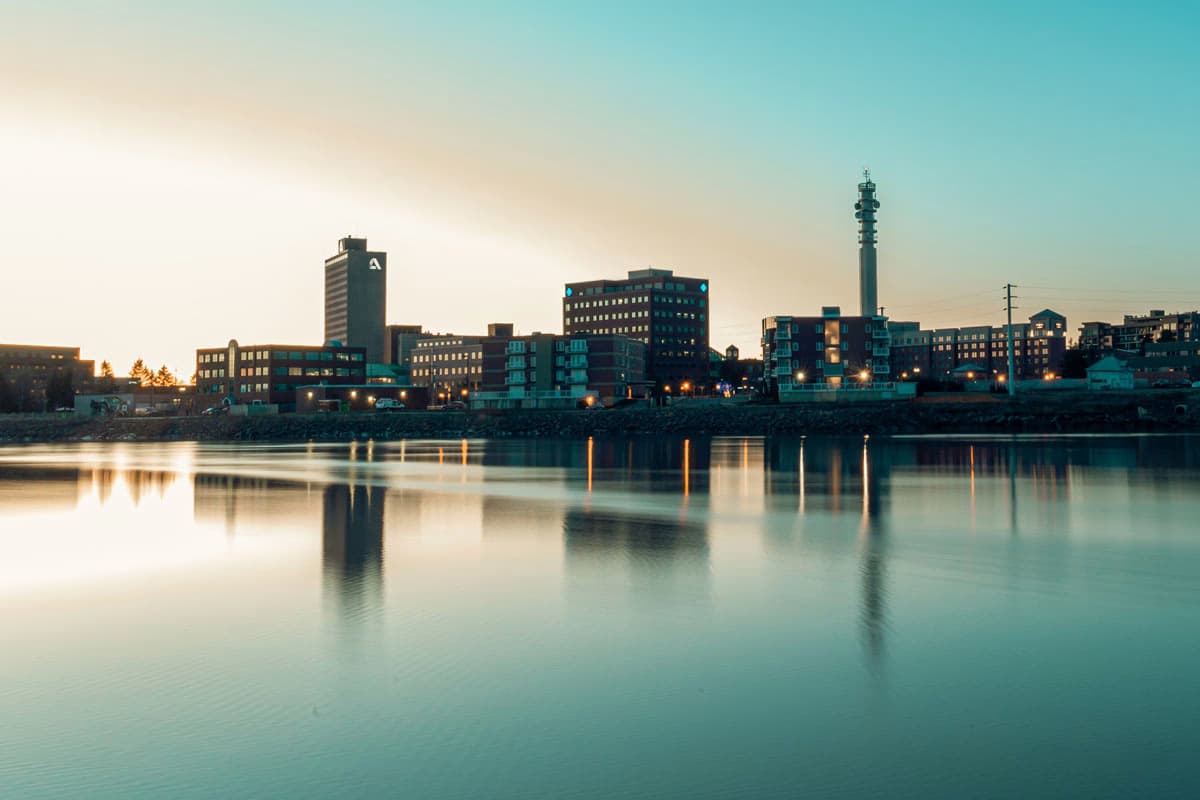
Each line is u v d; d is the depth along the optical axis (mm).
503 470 84688
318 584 31078
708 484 67438
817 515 48594
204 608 27656
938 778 15477
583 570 33219
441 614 26641
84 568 34562
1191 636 23781
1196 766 15820
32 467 95625
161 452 129750
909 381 199250
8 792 15133
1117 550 37031
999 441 125000
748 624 25219
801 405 179875
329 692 19781
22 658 22500
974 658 21922
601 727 17703
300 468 90188
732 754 16469
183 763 16266
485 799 14859
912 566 33781
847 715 18250
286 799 14906
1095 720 17891
